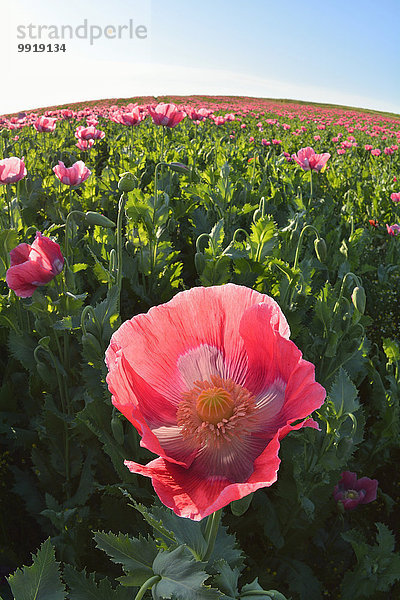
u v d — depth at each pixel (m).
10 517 3.03
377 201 8.69
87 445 2.84
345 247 4.09
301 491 2.38
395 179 10.74
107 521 2.71
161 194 4.11
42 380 3.13
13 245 3.29
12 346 3.08
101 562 2.66
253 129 23.80
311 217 5.95
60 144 12.74
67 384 3.08
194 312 1.35
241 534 2.75
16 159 3.94
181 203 5.73
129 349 1.30
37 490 3.07
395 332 5.00
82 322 2.54
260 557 2.75
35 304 2.85
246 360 1.38
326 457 2.35
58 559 2.47
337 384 2.25
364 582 2.37
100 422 2.64
